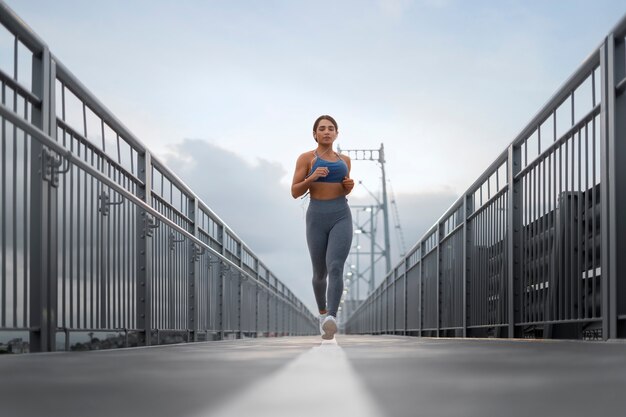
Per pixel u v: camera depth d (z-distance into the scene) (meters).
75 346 3.63
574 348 2.95
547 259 4.80
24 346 3.09
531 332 5.26
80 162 3.62
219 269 8.94
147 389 1.39
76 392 1.34
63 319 3.46
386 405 1.13
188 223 7.77
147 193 5.69
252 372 1.82
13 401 1.21
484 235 7.04
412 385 1.44
